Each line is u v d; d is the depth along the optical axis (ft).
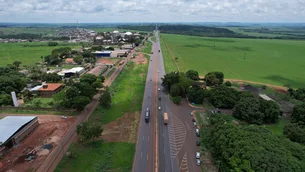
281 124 339.16
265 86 501.56
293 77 597.11
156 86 497.87
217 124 286.46
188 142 284.82
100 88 464.65
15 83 442.91
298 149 225.35
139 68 655.35
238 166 204.64
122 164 240.32
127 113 362.12
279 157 205.26
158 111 371.97
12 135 266.77
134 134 299.79
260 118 333.42
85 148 266.36
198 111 376.07
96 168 233.14
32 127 304.91
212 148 263.29
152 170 233.14
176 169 235.81
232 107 386.32
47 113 354.95
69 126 317.01
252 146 219.82
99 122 330.34
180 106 394.93
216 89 407.64
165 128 318.04
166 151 265.54
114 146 271.28
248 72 640.17
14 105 372.17
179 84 431.84
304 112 326.85
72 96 361.30
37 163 239.91
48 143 276.00
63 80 525.34
